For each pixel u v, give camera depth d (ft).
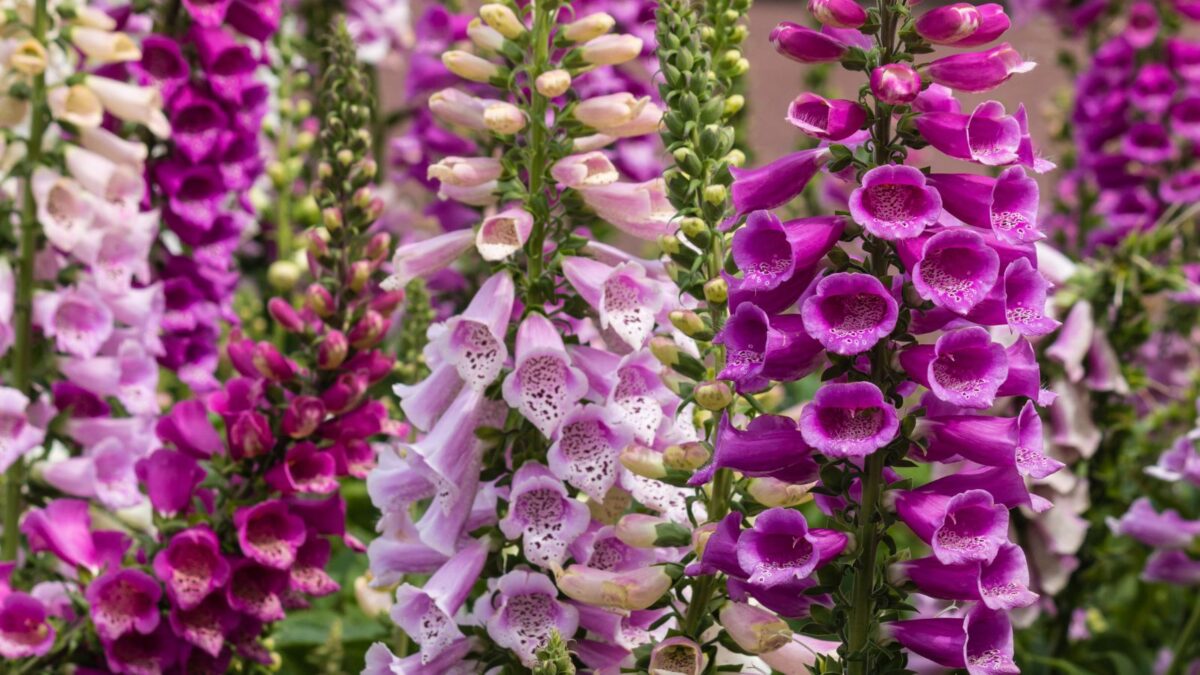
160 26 5.26
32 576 4.51
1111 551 5.78
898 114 3.59
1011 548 3.56
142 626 4.29
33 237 4.53
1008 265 3.52
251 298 6.47
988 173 7.52
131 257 4.69
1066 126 8.21
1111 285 5.32
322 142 4.55
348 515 6.12
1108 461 5.55
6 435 4.43
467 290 6.00
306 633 5.25
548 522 3.87
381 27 7.80
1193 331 6.79
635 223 4.01
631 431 3.86
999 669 3.58
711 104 3.83
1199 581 5.21
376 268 4.55
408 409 4.03
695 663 3.72
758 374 3.54
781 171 3.62
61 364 4.59
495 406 4.02
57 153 4.57
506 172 3.99
